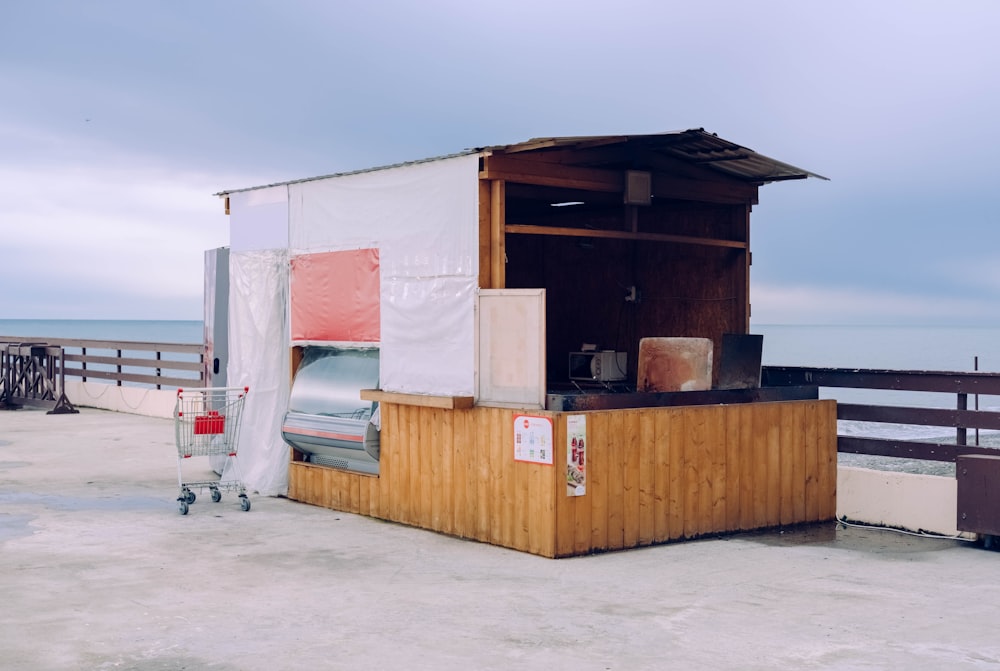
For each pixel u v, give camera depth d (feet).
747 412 31.68
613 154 32.32
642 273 41.11
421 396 30.96
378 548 28.66
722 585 24.40
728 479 31.19
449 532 30.58
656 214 40.34
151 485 39.42
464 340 29.99
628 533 28.73
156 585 24.03
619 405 28.89
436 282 30.91
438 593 23.43
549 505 27.25
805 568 26.48
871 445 33.60
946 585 24.64
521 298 28.22
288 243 37.37
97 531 30.50
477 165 29.45
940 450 31.91
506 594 23.35
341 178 34.76
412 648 19.11
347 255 34.55
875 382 33.42
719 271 37.81
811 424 33.47
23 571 25.29
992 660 18.49
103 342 72.64
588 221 43.29
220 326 43.52
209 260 44.88
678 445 29.91
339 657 18.56
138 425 61.57
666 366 31.60
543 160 30.55
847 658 18.56
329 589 23.79
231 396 39.22
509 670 17.83
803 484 33.17
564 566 26.43
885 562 27.40
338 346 35.19
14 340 81.46
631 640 19.66
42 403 72.23
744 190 36.86
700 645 19.34
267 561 26.84
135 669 17.89
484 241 29.58
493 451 29.04
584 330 43.70
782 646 19.29
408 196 31.94
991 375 30.91
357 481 34.12
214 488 35.55
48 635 19.92
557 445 27.12
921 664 18.24
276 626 20.63
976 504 29.32
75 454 48.24
